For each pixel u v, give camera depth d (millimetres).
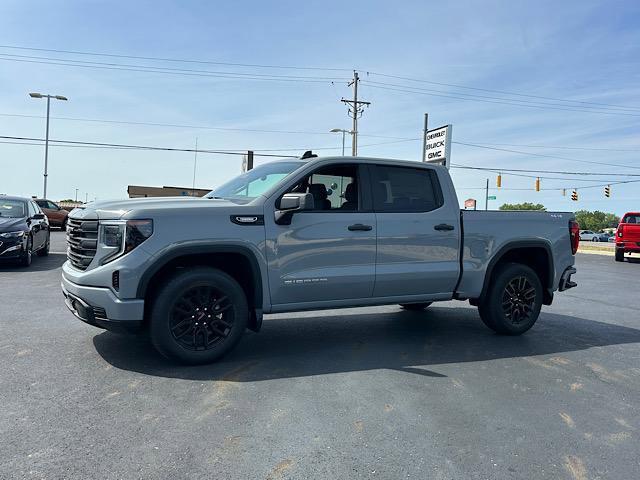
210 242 4730
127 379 4402
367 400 4090
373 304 5680
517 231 6383
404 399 4141
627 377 4941
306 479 2887
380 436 3453
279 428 3523
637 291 11430
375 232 5508
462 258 6055
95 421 3553
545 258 6691
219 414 3729
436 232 5871
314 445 3293
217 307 4855
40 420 3545
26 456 3045
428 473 3000
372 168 5680
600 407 4137
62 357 4945
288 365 4953
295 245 5129
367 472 2982
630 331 7055
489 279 6270
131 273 4449
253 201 5090
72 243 5090
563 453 3314
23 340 5508
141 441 3277
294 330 6504
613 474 3068
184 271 4723
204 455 3121
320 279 5234
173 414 3703
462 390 4410
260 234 4957
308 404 3967
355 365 5020
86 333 5828
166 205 4758
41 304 7469
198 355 4766
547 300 6766
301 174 5270
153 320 4582
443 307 8477
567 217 6828
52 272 11016
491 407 4047
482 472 3039
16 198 12938
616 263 20453
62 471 2887
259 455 3143
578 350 5895
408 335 6371
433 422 3717
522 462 3176
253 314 5145
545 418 3873
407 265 5707
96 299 4508
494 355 5570
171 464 3004
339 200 5508
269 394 4156
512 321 6426
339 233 5328
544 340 6344
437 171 6082
